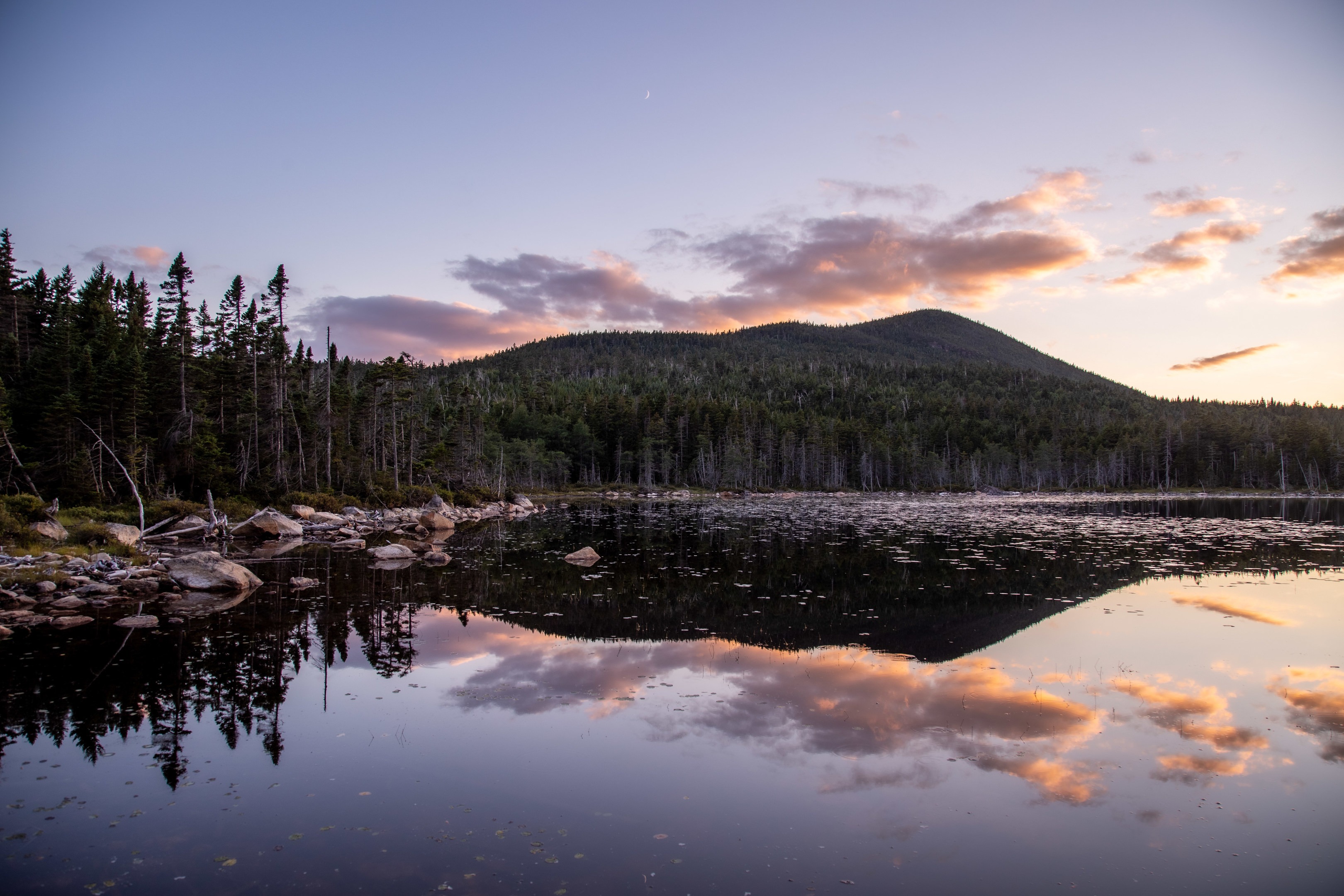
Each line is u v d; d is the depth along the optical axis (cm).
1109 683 1357
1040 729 1119
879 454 13450
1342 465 11912
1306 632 1759
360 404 7350
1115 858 753
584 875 712
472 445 9419
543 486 11119
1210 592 2308
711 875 712
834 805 870
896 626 1858
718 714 1192
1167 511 6706
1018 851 764
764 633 1792
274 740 1075
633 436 12588
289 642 1656
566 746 1054
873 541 3941
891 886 696
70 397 4338
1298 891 690
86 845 768
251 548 3522
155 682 1341
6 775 945
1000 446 13900
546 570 2816
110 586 2211
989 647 1641
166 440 4897
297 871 718
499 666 1484
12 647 1583
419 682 1368
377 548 3181
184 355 5197
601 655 1576
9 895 664
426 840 783
